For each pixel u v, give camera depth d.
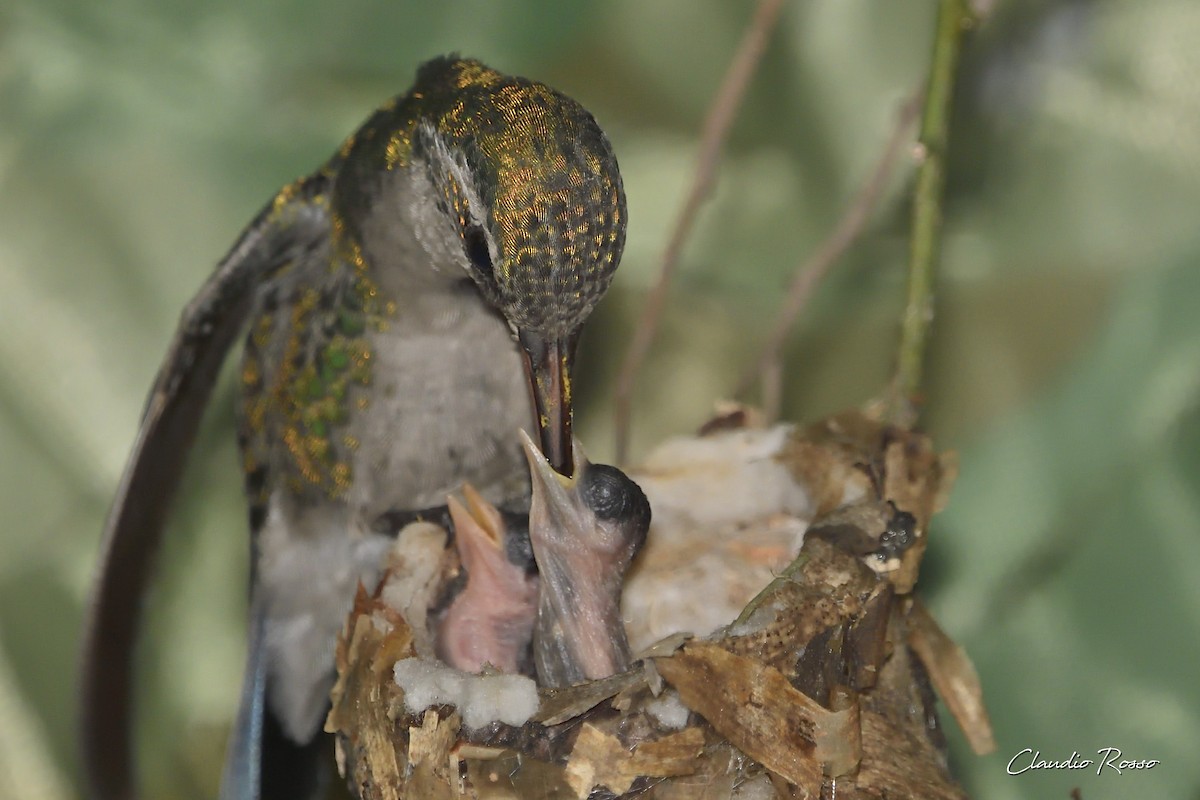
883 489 0.86
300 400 0.88
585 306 0.85
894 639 0.86
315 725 0.89
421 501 0.88
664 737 0.84
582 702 0.85
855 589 0.85
